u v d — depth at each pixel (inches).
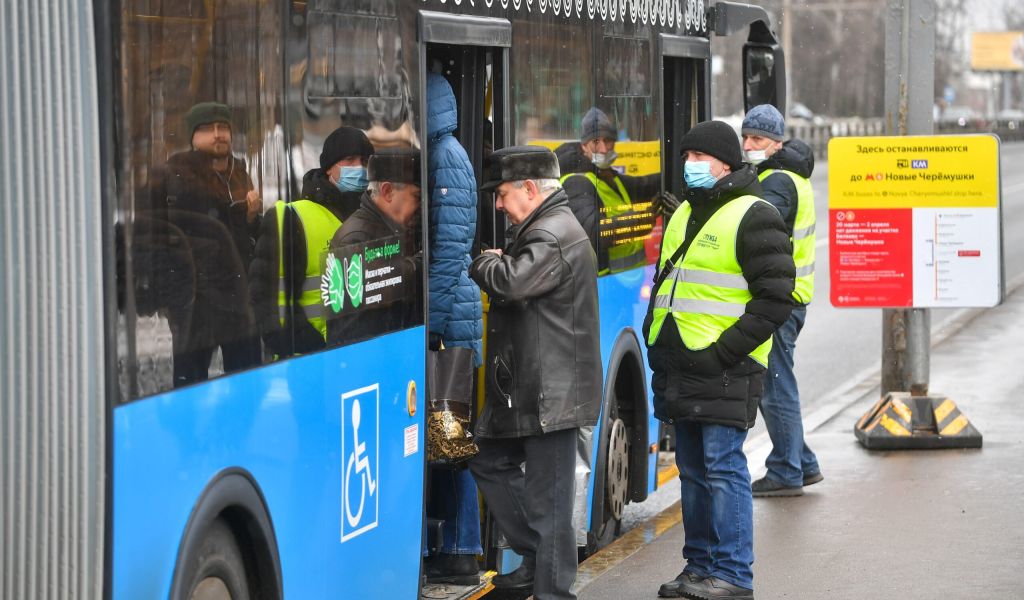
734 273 388.2
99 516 207.9
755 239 384.5
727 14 569.3
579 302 359.3
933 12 640.4
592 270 362.0
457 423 351.3
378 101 313.6
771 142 511.2
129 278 215.0
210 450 239.0
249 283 253.6
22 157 207.5
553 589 364.5
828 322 1137.4
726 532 397.4
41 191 207.0
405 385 328.8
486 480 374.6
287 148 270.2
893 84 646.5
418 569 340.5
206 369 238.2
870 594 406.9
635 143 481.4
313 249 280.2
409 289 331.6
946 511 498.3
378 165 313.1
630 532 492.7
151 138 222.1
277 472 265.0
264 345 259.4
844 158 629.9
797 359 945.5
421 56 339.3
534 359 356.5
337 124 292.2
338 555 294.2
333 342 289.6
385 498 318.7
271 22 263.9
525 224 359.3
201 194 237.1
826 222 1875.0
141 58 219.9
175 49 230.1
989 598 401.7
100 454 207.9
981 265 622.2
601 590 418.0
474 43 362.0
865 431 610.9
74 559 207.6
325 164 286.4
